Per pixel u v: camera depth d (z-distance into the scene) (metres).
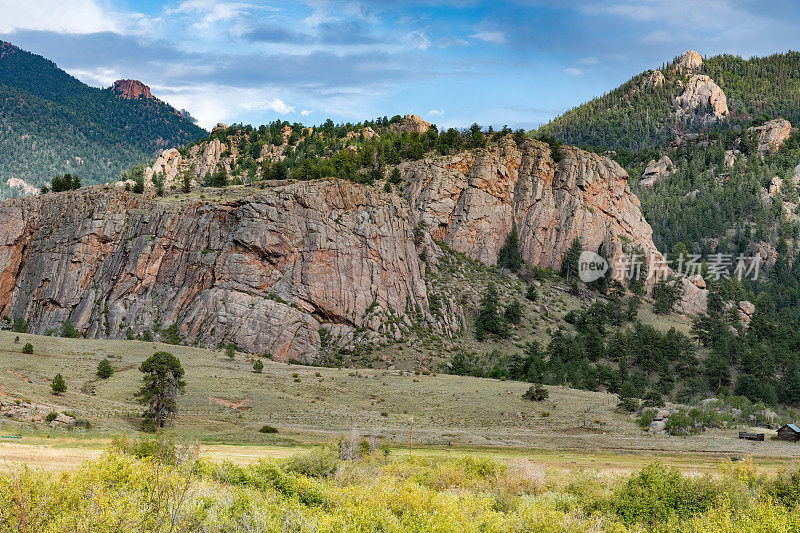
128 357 132.50
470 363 176.00
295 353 167.00
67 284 180.12
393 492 31.50
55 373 109.38
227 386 119.25
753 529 31.45
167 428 83.19
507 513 33.41
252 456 53.41
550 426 109.12
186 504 21.80
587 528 32.00
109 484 24.73
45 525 19.81
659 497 37.25
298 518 25.98
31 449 44.50
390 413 114.81
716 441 97.56
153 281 182.25
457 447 85.62
